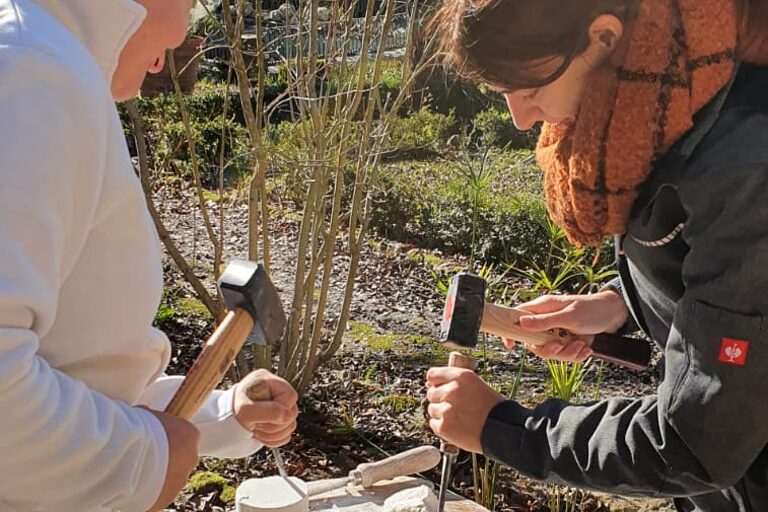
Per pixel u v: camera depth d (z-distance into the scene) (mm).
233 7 3664
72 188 990
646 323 1473
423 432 3674
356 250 3912
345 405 3879
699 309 1149
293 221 6844
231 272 1362
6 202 917
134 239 1128
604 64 1202
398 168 8625
